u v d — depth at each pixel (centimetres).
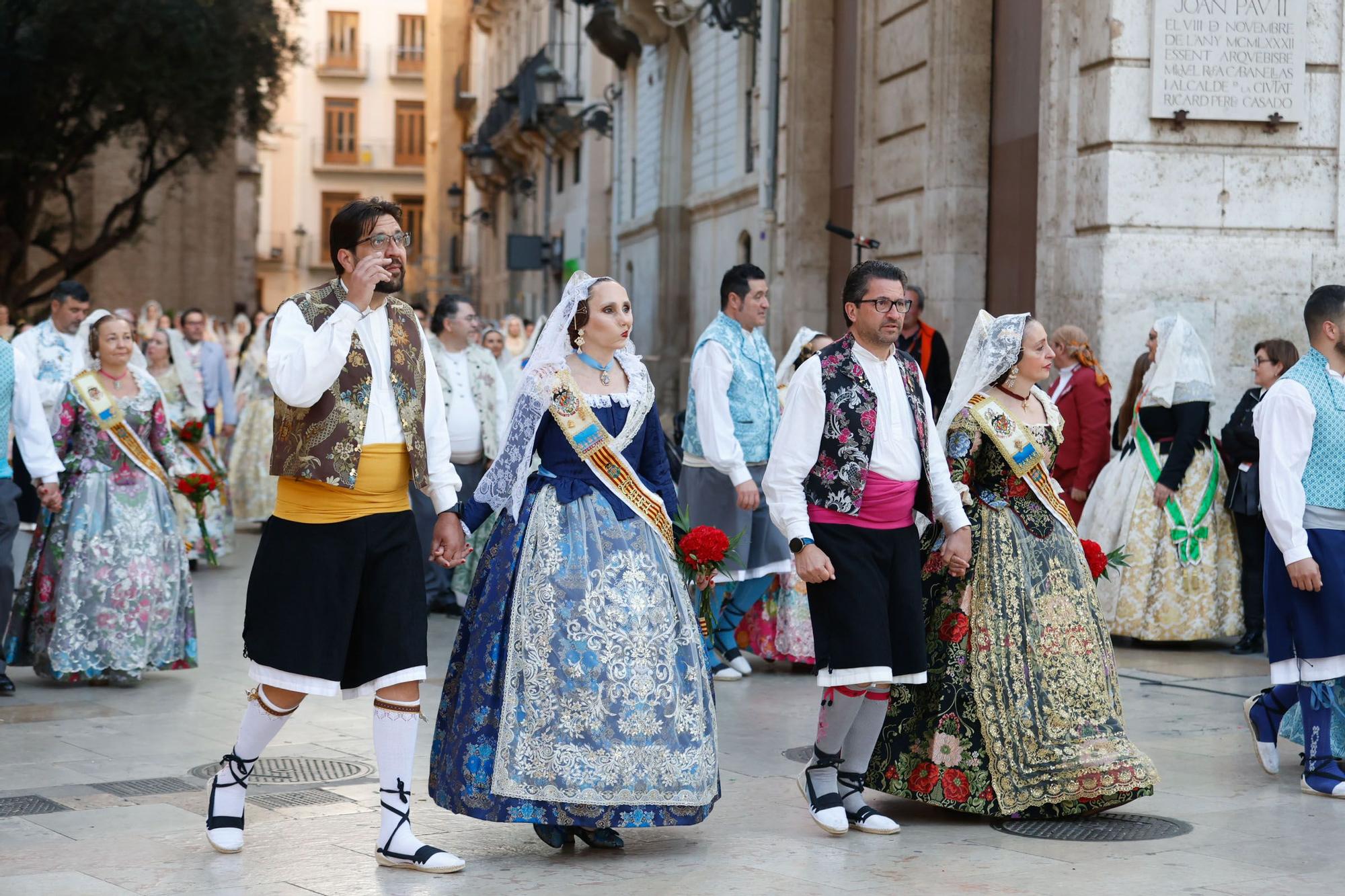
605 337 473
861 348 494
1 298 2309
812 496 484
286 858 453
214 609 1010
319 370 432
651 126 2681
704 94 2362
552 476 470
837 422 482
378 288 456
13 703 709
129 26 2116
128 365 775
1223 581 868
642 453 487
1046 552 511
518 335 1661
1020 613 502
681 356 2483
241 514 1489
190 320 1341
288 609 448
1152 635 865
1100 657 512
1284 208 970
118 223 2864
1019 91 1160
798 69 1570
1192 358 866
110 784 550
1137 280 958
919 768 502
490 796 445
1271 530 543
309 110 6381
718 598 776
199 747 614
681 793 451
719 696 730
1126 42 955
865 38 1392
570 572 454
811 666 820
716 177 2303
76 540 744
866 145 1395
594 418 467
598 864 450
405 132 6481
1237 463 873
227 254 3053
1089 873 441
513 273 4250
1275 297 969
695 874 438
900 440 488
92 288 2858
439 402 474
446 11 5747
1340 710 565
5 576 714
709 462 762
